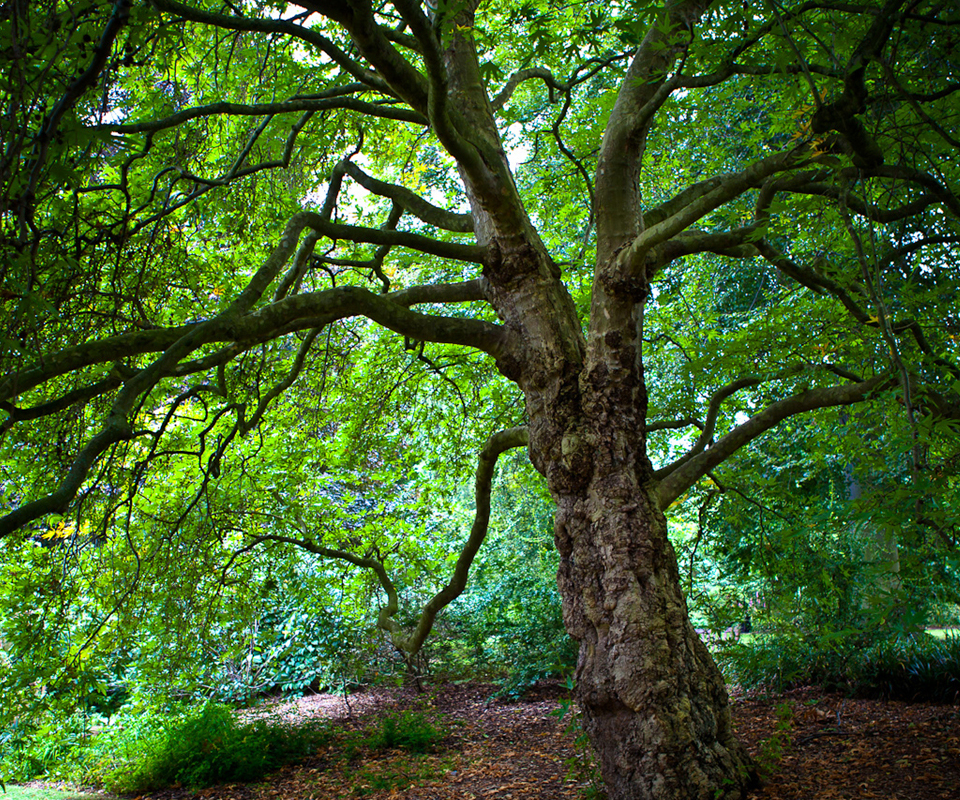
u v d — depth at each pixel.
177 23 4.15
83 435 6.70
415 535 9.68
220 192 7.11
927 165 5.07
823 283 5.85
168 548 7.56
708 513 9.23
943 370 5.06
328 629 11.38
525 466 9.88
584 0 6.11
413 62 8.11
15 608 6.84
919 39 4.21
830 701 8.17
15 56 2.13
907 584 3.09
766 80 6.11
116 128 3.75
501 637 12.48
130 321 5.08
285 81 6.88
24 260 2.38
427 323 5.48
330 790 7.12
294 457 8.69
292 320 5.07
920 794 4.72
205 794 7.55
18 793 7.94
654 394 9.34
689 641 4.80
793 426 9.34
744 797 4.55
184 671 9.32
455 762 7.63
